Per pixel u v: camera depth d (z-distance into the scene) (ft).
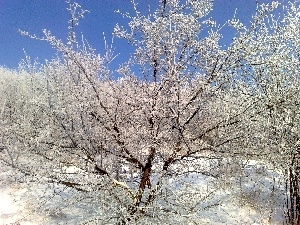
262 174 23.75
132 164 16.46
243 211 19.51
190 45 15.11
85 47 15.30
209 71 14.99
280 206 20.85
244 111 15.29
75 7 14.74
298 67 18.99
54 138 15.62
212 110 16.17
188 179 21.01
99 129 15.31
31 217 16.75
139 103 15.31
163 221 14.80
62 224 16.39
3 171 20.17
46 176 15.84
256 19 14.32
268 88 18.51
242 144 16.39
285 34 18.42
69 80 15.25
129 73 15.78
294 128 17.60
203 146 15.56
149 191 14.66
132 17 15.25
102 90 15.81
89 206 17.16
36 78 19.94
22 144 16.49
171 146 15.33
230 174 18.58
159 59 15.48
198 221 15.49
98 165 15.47
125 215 13.64
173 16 14.88
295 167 18.66
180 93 14.96
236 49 14.12
